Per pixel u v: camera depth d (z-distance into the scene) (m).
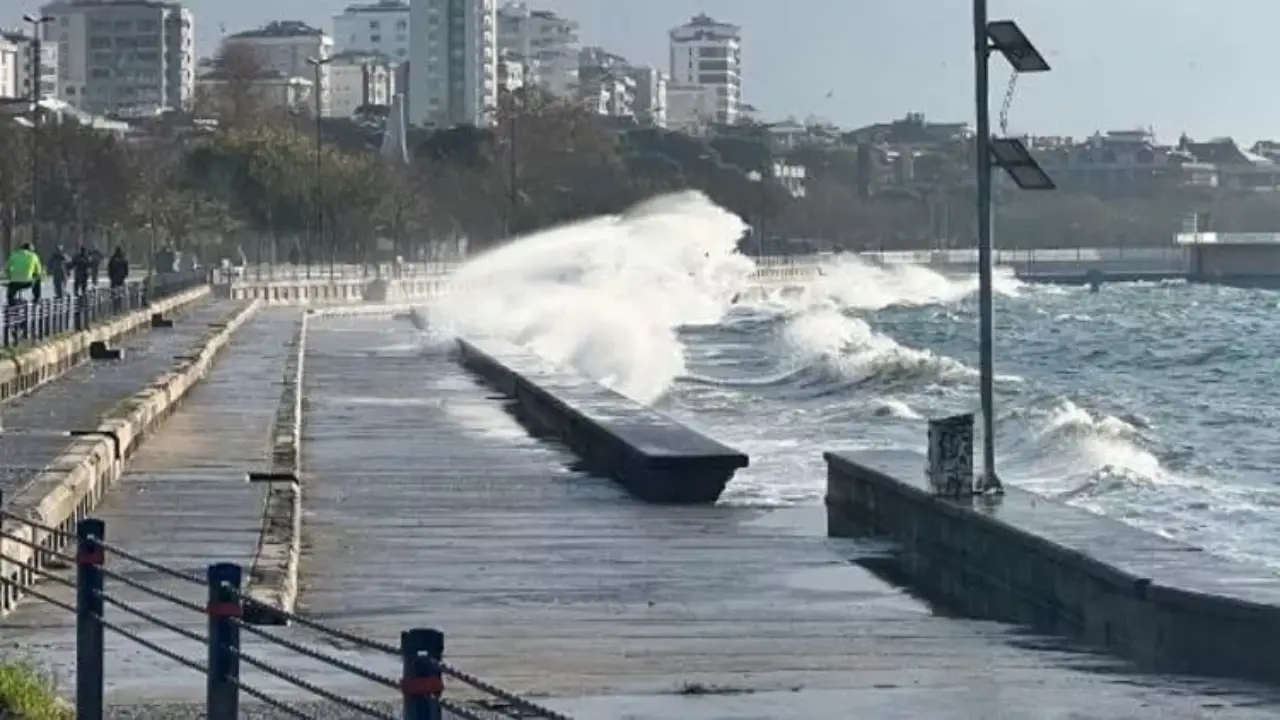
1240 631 28.58
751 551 43.41
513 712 24.56
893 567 41.31
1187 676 28.84
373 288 195.62
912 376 105.75
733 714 25.59
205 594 33.06
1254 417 91.38
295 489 48.59
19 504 36.22
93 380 73.44
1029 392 98.62
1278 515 54.25
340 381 91.56
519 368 85.25
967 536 38.50
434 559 41.69
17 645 28.70
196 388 80.81
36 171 169.38
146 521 42.88
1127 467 63.56
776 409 91.62
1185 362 145.00
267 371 91.56
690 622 34.62
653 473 51.19
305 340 124.06
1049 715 25.67
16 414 59.62
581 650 31.36
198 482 49.66
